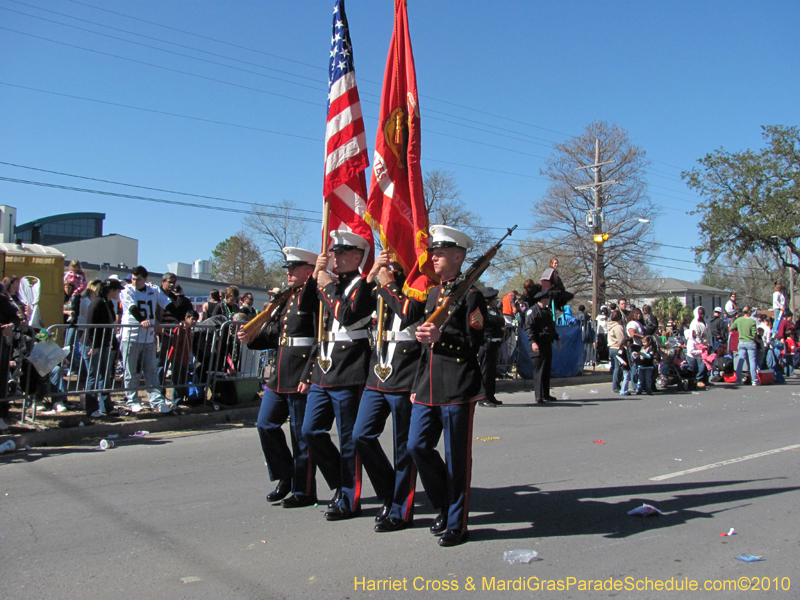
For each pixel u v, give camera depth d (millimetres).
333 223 5730
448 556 3840
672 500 4992
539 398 10820
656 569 3637
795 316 38156
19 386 7453
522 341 13414
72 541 4137
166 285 10453
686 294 62250
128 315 8547
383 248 5527
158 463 6328
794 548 3959
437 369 3990
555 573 3582
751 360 14531
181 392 9180
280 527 4395
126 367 8289
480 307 4047
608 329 12547
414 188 5555
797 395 12312
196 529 4359
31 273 12852
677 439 7582
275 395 4871
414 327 4246
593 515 4609
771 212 31984
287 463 4973
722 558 3797
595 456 6602
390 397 4230
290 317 4863
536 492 5223
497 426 8469
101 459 6496
